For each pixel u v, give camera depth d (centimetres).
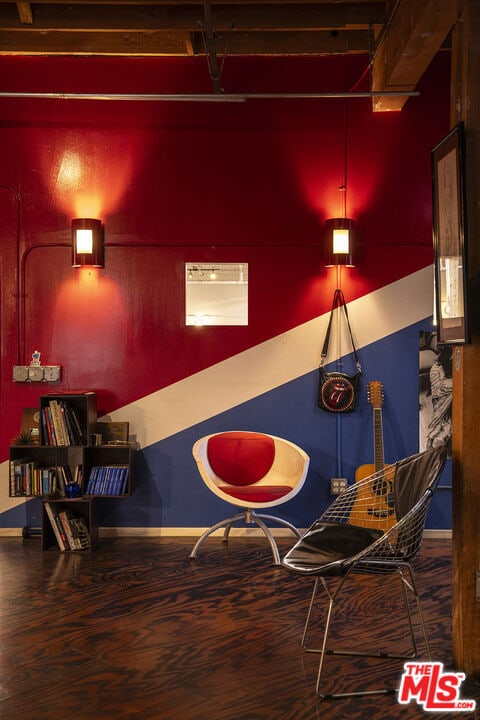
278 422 641
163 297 640
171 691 344
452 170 374
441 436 635
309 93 574
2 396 640
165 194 639
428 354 637
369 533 398
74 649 393
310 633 418
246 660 380
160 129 638
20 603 466
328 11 564
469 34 362
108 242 639
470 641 366
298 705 332
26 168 638
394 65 541
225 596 482
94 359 641
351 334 640
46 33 605
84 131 638
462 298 363
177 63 632
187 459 642
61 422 599
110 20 559
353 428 638
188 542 622
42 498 600
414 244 638
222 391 641
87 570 540
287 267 640
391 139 637
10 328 640
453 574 382
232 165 638
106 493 602
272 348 640
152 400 641
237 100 576
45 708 326
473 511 367
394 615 448
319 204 639
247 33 609
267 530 569
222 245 639
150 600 473
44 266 639
